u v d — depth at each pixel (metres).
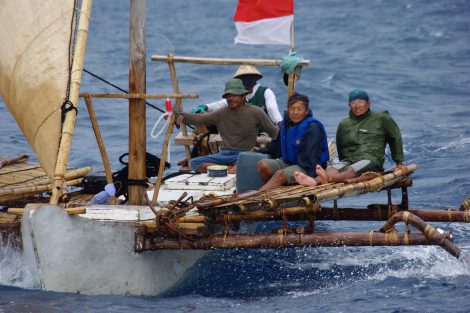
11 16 30.19
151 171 35.28
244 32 41.75
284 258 33.41
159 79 85.88
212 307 26.64
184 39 138.75
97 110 66.62
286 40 41.44
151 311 25.75
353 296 27.70
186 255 29.86
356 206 42.31
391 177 30.55
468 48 118.44
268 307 26.69
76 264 26.14
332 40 130.75
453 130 59.84
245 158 32.25
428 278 29.36
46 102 28.61
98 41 132.00
